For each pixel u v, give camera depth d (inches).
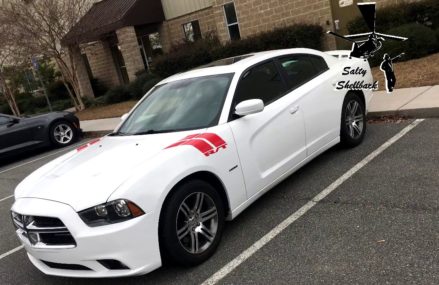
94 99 789.9
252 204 197.9
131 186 138.4
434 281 122.8
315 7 539.8
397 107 288.0
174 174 146.7
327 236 158.1
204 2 708.7
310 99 206.8
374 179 197.5
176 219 147.0
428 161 204.2
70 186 148.9
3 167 437.7
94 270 139.5
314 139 209.3
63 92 936.3
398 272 129.8
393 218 160.7
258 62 197.5
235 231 175.9
